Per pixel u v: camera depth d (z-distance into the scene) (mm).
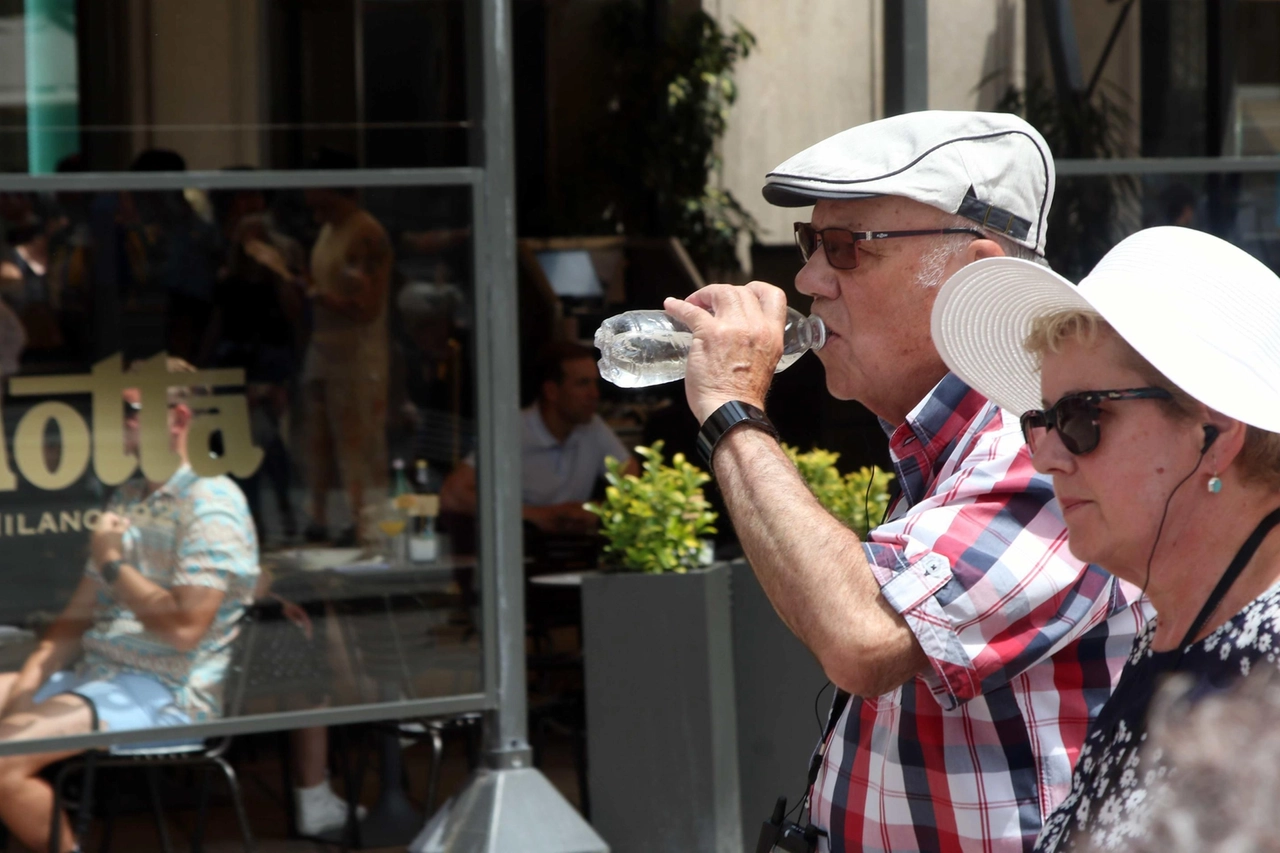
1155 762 2471
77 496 7523
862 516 8859
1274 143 9859
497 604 8078
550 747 11164
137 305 7531
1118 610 3387
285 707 7844
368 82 11891
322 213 7766
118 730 7598
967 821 3385
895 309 3699
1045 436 2748
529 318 15102
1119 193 9172
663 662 8523
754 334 3580
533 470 11305
